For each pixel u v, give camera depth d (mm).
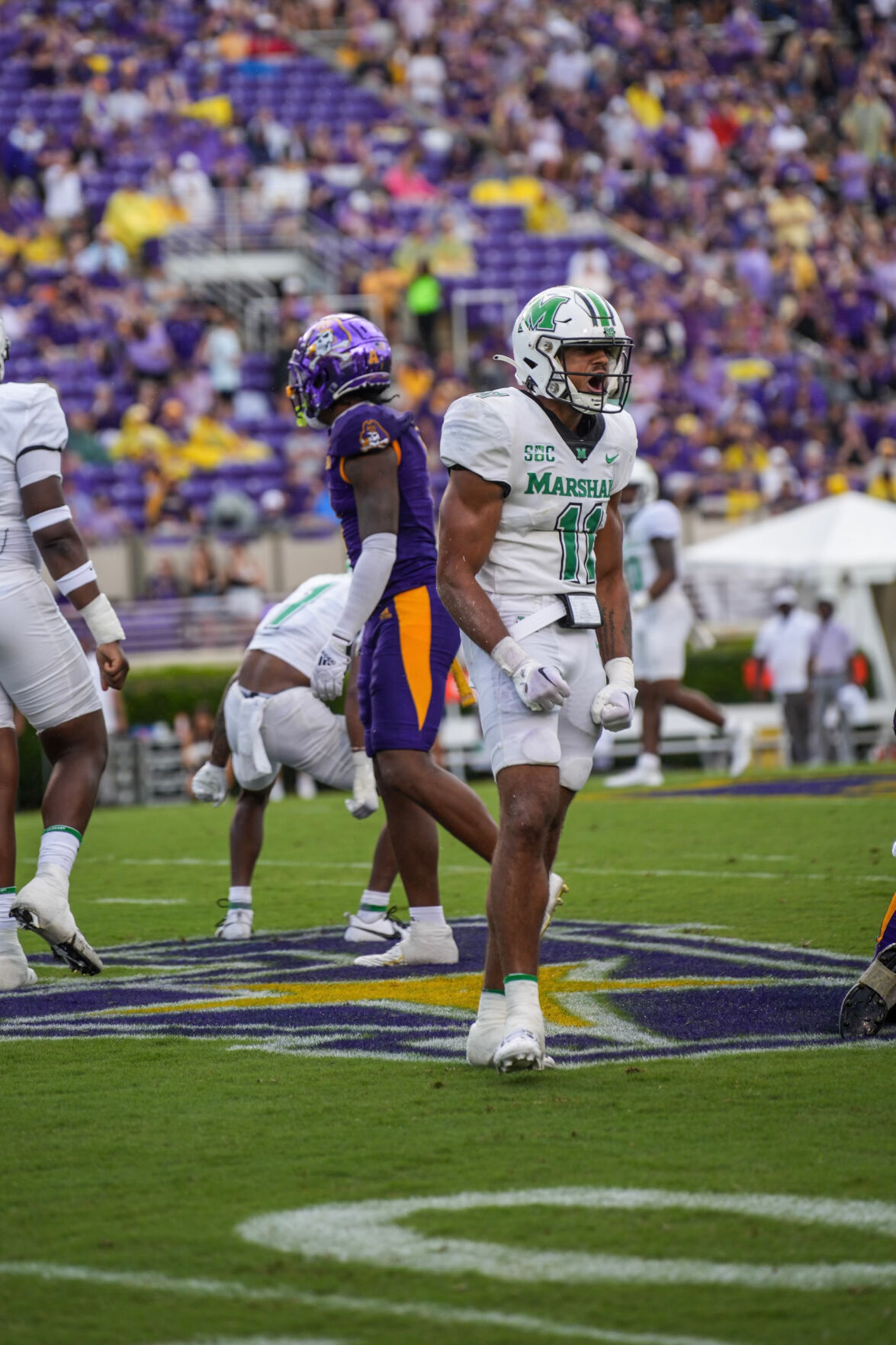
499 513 14945
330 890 28516
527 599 14961
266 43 102938
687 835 34125
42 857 19016
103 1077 14641
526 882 14484
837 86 111625
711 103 107875
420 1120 12906
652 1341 8625
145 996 18875
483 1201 10836
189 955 22000
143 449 75375
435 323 86875
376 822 41000
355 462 19375
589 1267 9648
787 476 79312
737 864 29156
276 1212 10727
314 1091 13953
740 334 90812
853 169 105000
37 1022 17438
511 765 14617
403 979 19656
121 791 56406
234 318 87688
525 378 15016
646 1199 10766
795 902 24469
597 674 15211
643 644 45875
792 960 19734
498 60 106875
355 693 23078
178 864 33188
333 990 18969
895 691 68188
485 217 95312
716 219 99875
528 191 96812
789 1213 10438
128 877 31031
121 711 60750
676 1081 13922
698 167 104250
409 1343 8680
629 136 103438
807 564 62375
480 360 85188
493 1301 9203
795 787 43594
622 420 15438
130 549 69375
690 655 65812
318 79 101500
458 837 19844
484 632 14602
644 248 96625
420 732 19750
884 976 15547
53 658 19438
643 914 23781
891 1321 8836
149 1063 15203
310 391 20312
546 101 103938
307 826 40250
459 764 60312
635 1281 9430
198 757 60656
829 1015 16531
